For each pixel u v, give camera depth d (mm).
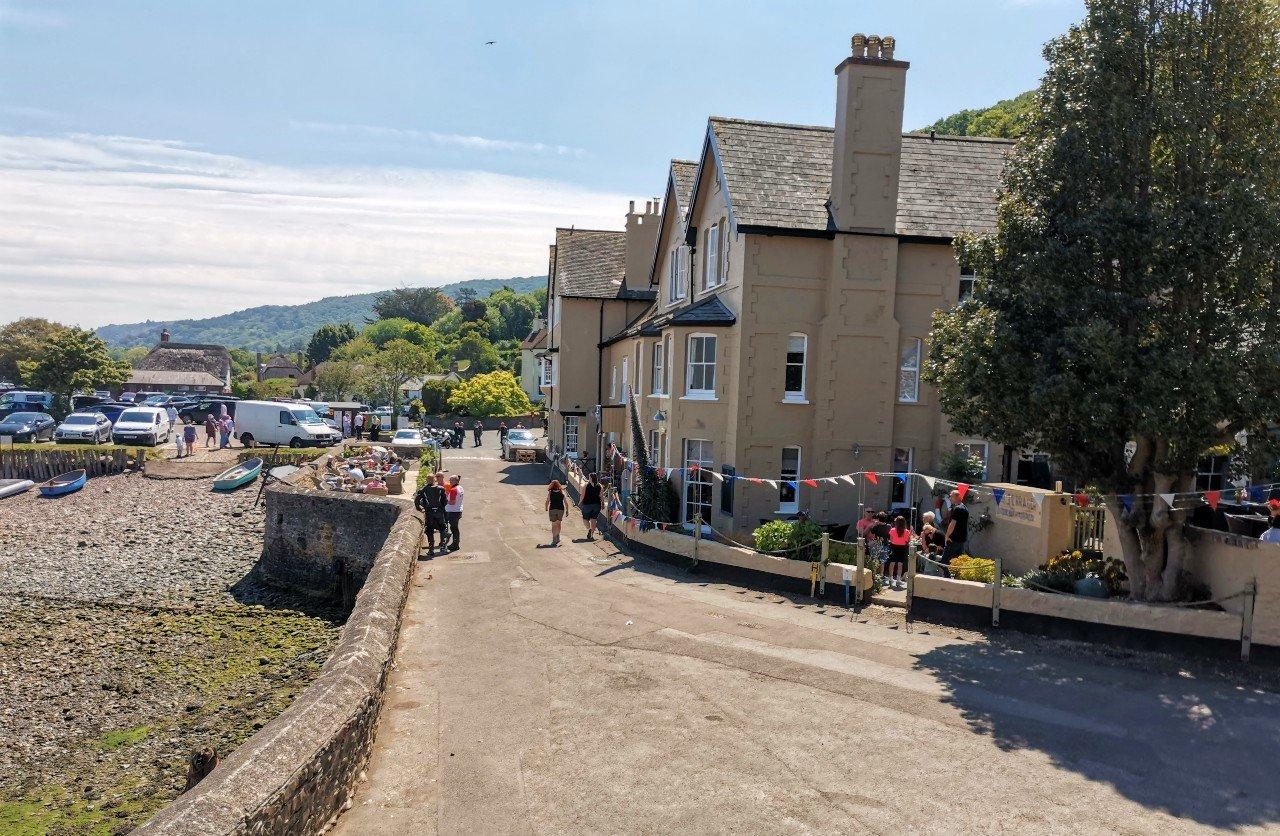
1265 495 17125
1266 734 10156
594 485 24172
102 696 17062
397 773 9203
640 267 41906
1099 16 13539
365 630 11273
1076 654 13039
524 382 101500
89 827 12047
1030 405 13438
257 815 6375
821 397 23609
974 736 10109
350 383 86188
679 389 24797
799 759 9500
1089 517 16750
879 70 23219
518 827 8070
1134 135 13164
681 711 10891
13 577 25578
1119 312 12922
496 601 16875
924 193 24781
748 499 23719
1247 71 13094
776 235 23234
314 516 25125
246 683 17719
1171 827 8062
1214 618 12523
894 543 17547
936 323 15531
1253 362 12070
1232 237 12438
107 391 80125
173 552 28625
